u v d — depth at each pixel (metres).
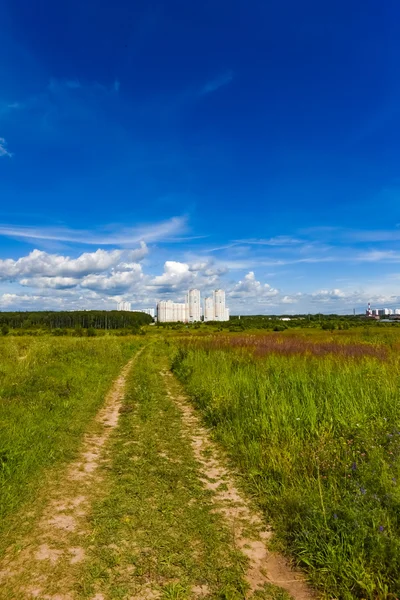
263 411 8.11
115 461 6.10
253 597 3.09
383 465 4.89
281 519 4.26
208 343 24.16
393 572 3.22
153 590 3.11
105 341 26.69
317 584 3.25
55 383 11.49
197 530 4.07
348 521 3.80
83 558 3.51
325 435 6.41
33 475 5.33
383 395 8.45
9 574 3.28
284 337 26.19
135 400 10.98
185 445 7.05
